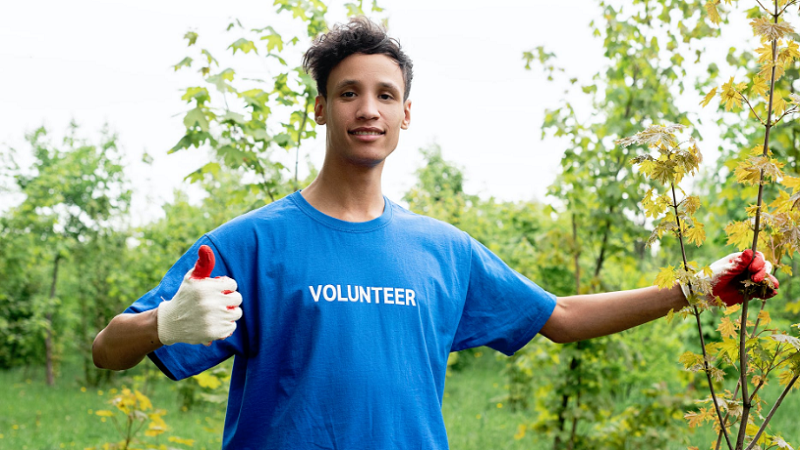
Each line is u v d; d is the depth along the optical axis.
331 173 1.78
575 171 4.73
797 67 3.40
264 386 1.64
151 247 11.48
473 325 1.93
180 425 7.81
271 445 1.59
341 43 1.72
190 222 10.56
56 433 7.87
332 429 1.57
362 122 1.71
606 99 4.62
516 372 7.38
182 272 1.67
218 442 6.74
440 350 1.78
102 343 1.56
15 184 12.72
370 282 1.68
